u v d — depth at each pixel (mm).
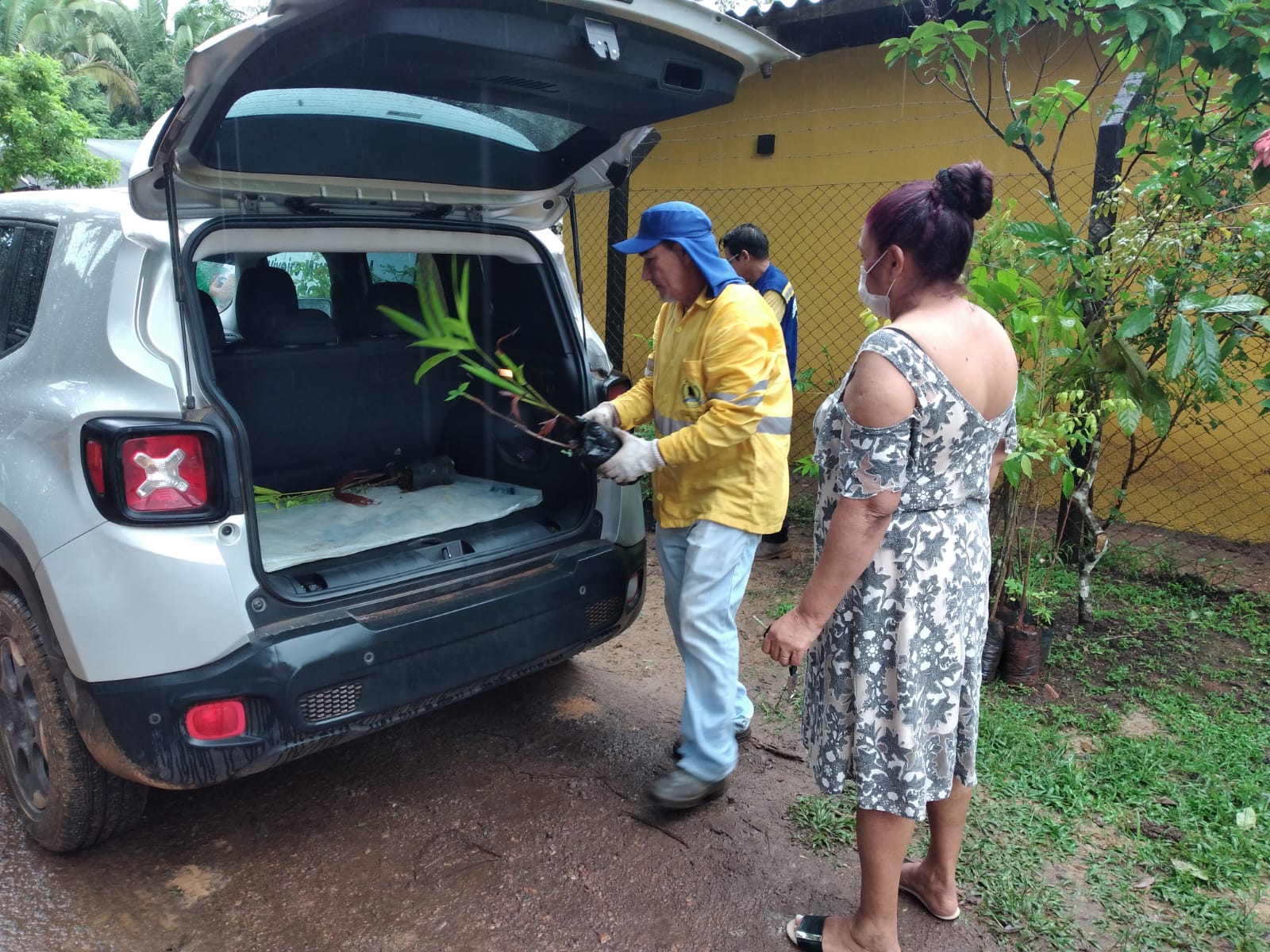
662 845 2510
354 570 2482
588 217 6934
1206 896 2271
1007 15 3271
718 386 2344
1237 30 2959
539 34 1979
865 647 1853
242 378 2938
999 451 2043
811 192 5926
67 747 2238
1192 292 3041
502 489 3232
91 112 27547
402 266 3289
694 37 2141
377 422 3322
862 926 2055
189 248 2121
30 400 2225
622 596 2855
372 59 1999
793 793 2756
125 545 1980
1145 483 4961
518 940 2168
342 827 2588
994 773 2789
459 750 2992
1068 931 2168
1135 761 2822
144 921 2225
